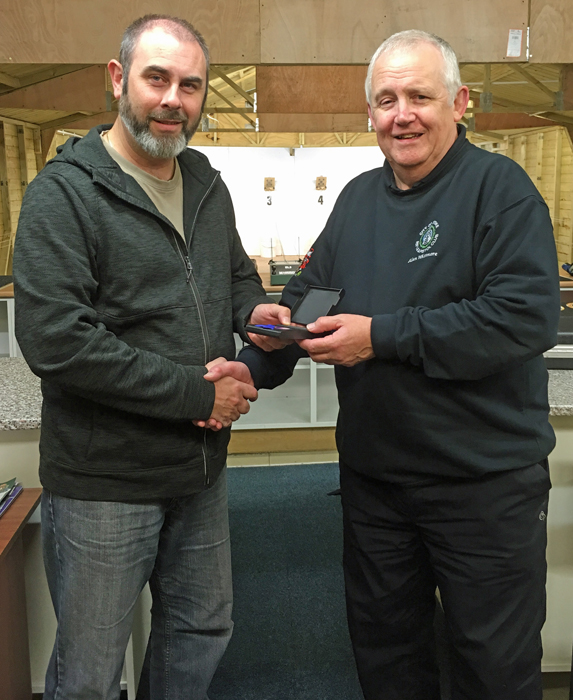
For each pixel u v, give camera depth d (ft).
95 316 3.64
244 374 4.14
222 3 8.22
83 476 3.79
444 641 6.25
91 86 9.72
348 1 8.27
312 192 18.95
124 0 8.13
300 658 6.03
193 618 4.52
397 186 4.28
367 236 4.31
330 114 15.16
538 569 4.10
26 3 8.06
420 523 4.19
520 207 3.68
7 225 14.66
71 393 3.76
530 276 3.62
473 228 3.84
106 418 3.76
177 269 3.92
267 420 11.08
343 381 4.37
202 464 4.08
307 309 4.34
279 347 4.53
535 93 10.11
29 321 3.49
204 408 3.86
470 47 8.37
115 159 3.90
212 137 18.26
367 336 3.89
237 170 18.69
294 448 11.30
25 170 14.66
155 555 4.18
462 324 3.67
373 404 4.12
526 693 4.13
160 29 3.67
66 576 3.90
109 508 3.84
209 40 8.32
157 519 4.05
